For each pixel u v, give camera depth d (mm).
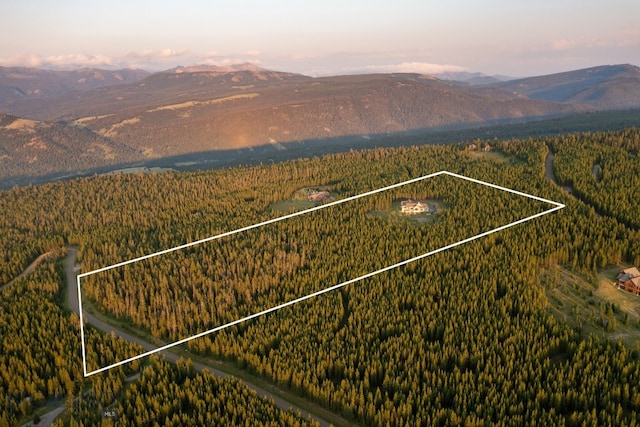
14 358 115375
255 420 92438
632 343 107500
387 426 89562
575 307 119312
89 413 99812
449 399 95188
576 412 85625
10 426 102000
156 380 108250
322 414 99438
